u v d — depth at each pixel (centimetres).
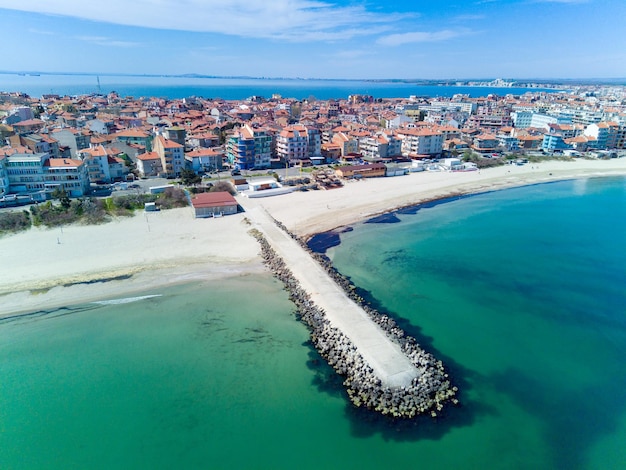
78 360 5372
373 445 4106
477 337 5906
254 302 6731
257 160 14950
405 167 16138
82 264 7806
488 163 17138
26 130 16962
